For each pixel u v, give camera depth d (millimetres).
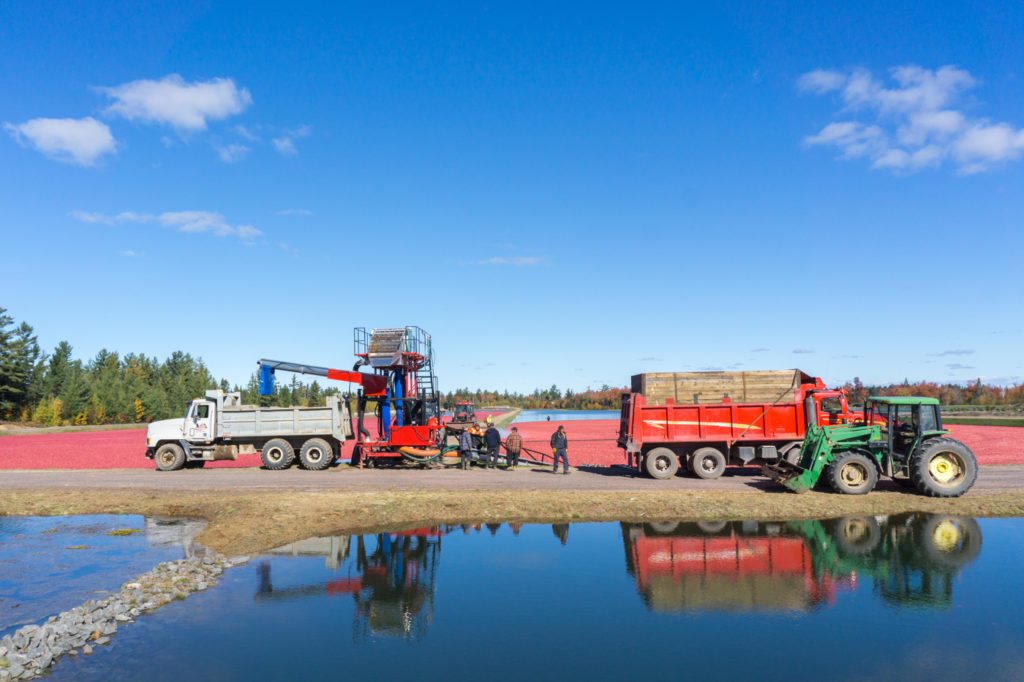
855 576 10156
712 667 6887
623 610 8734
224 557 11375
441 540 12734
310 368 23953
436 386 24500
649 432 19484
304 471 22281
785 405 19250
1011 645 7457
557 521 14320
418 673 6684
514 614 8641
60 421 76688
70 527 13891
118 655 7215
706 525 13891
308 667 6887
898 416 16688
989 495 15953
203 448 23297
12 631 8008
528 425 60906
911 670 6785
